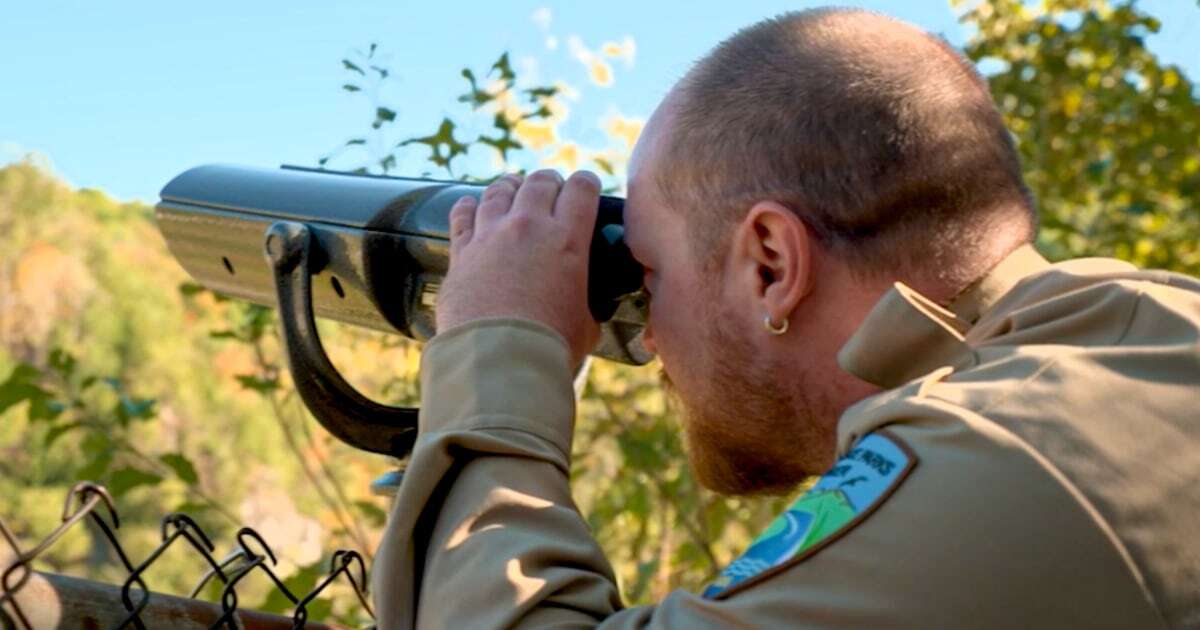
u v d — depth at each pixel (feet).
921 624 4.93
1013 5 18.92
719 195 6.05
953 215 5.82
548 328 6.13
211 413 50.96
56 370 12.51
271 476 48.55
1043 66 18.37
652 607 5.38
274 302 7.43
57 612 5.37
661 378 6.88
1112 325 5.46
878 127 5.82
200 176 7.57
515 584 5.39
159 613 5.70
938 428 5.17
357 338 14.65
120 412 12.26
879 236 5.80
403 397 14.07
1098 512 5.00
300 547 15.16
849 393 5.93
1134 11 18.42
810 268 5.86
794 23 6.16
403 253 6.87
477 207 6.51
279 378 13.74
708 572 14.25
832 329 5.90
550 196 6.41
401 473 6.91
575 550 5.58
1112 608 4.95
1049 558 4.95
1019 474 5.03
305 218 7.07
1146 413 5.17
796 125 5.89
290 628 6.28
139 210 64.90
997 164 5.91
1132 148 18.13
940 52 6.06
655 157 6.30
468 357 6.02
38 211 61.11
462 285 6.25
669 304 6.27
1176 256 18.16
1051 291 5.66
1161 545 5.01
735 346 6.09
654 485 14.38
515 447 5.81
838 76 5.91
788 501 14.33
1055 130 18.37
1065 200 18.15
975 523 4.99
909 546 5.00
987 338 5.64
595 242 6.43
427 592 5.59
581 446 14.53
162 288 60.03
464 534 5.63
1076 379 5.24
